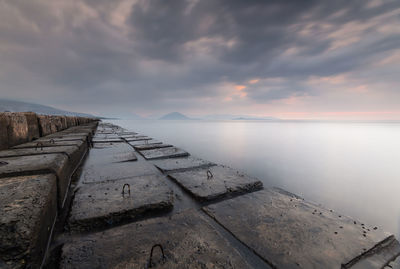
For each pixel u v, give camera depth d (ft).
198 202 8.20
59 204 6.91
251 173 16.40
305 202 8.00
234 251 4.69
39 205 4.54
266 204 7.77
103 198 7.45
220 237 5.25
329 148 31.09
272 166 18.97
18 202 4.38
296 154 25.48
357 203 10.69
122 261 4.24
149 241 4.99
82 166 12.97
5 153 9.30
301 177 15.48
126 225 5.74
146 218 6.64
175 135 53.67
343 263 4.64
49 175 6.38
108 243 4.88
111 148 20.34
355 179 15.08
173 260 4.30
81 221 5.82
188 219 6.19
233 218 6.61
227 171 12.51
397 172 17.33
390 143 38.73
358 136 55.62
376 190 12.72
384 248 5.31
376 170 17.95
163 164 14.28
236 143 36.73
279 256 4.81
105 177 10.59
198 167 13.67
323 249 5.09
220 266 4.18
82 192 8.07
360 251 5.06
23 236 3.57
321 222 6.40
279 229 5.96
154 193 8.05
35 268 3.80
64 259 4.29
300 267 4.49
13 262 3.40
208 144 35.17
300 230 5.92
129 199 7.39
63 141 14.64
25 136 13.57
